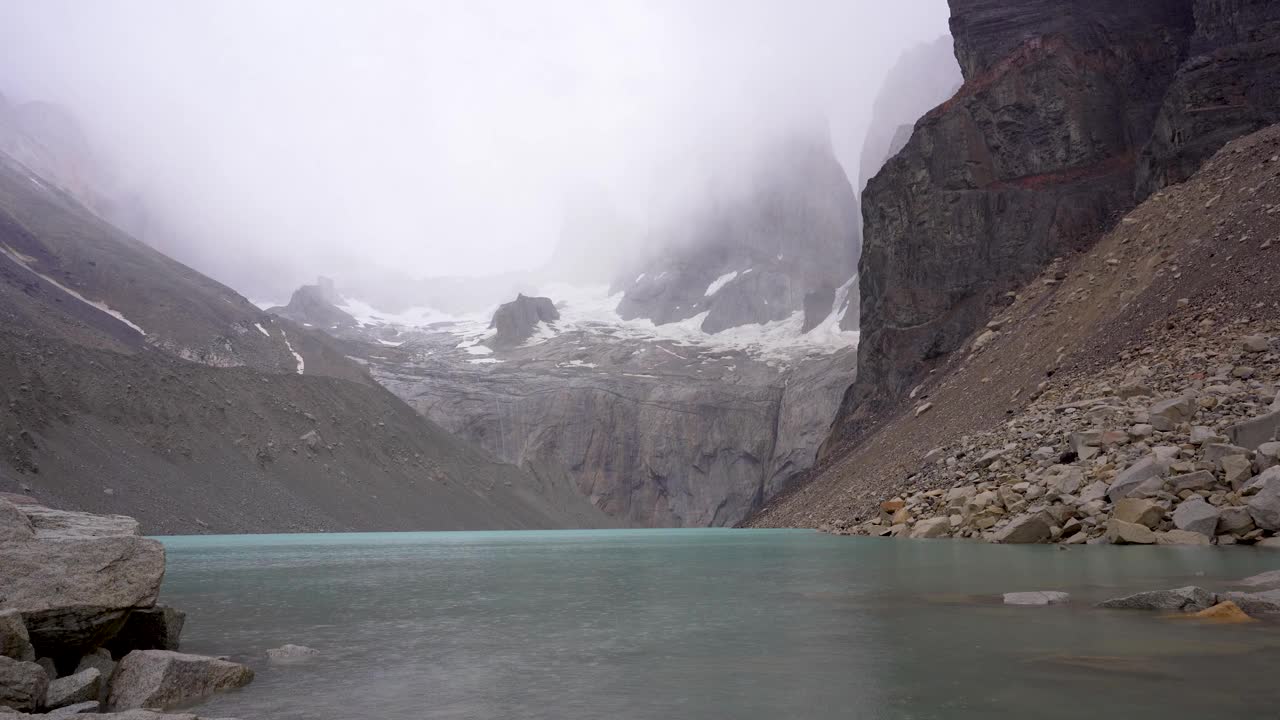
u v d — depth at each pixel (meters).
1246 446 23.25
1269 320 31.22
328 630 10.84
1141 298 40.25
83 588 8.52
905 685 6.93
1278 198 37.81
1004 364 47.69
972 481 32.56
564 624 11.13
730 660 8.41
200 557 28.19
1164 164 53.66
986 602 12.01
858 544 29.14
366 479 76.94
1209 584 13.00
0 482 45.44
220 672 7.53
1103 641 8.57
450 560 25.86
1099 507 24.33
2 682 6.71
